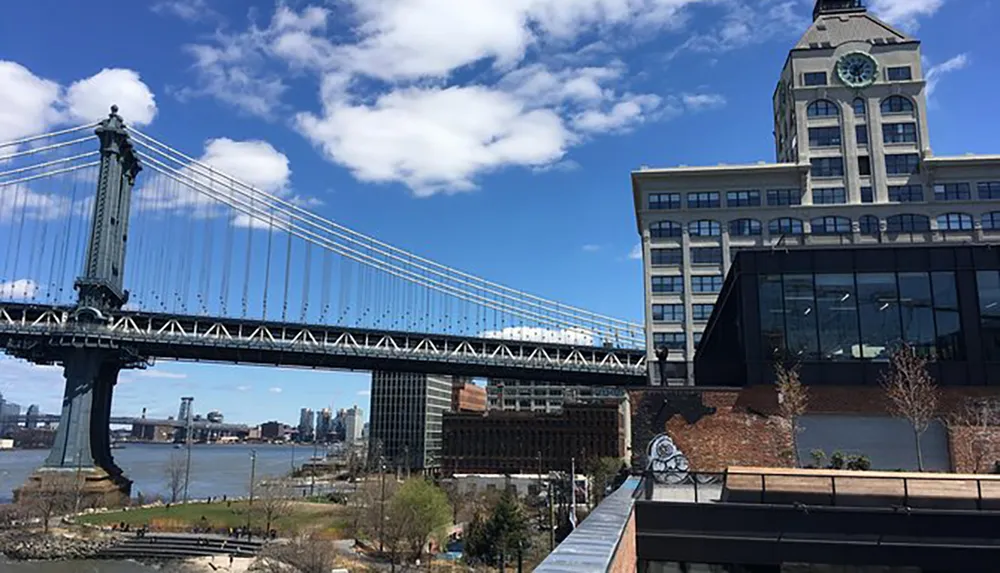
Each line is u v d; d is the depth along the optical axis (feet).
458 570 207.00
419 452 640.99
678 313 273.95
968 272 89.61
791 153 296.30
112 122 318.24
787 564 58.54
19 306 296.71
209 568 228.84
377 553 233.14
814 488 60.75
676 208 282.36
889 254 91.86
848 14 305.53
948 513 57.93
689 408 92.02
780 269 94.17
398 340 335.06
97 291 302.66
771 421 89.86
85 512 293.64
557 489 186.70
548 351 349.41
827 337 91.35
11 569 228.43
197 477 636.07
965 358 87.61
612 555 30.17
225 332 310.65
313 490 441.27
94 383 313.12
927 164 270.46
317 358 326.24
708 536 59.47
